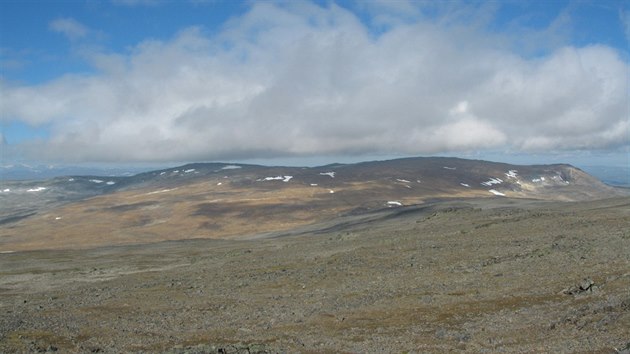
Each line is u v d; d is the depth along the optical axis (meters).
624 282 39.97
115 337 37.34
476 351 29.11
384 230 99.69
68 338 37.53
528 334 31.48
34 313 48.28
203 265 78.69
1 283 74.00
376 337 33.69
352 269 59.62
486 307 38.94
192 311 45.66
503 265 53.06
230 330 37.81
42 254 111.88
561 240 62.78
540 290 41.88
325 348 31.69
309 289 51.78
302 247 87.62
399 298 44.16
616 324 30.45
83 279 73.56
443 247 67.94
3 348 34.44
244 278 61.25
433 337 32.72
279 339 34.53
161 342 35.28
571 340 29.22
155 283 63.50
